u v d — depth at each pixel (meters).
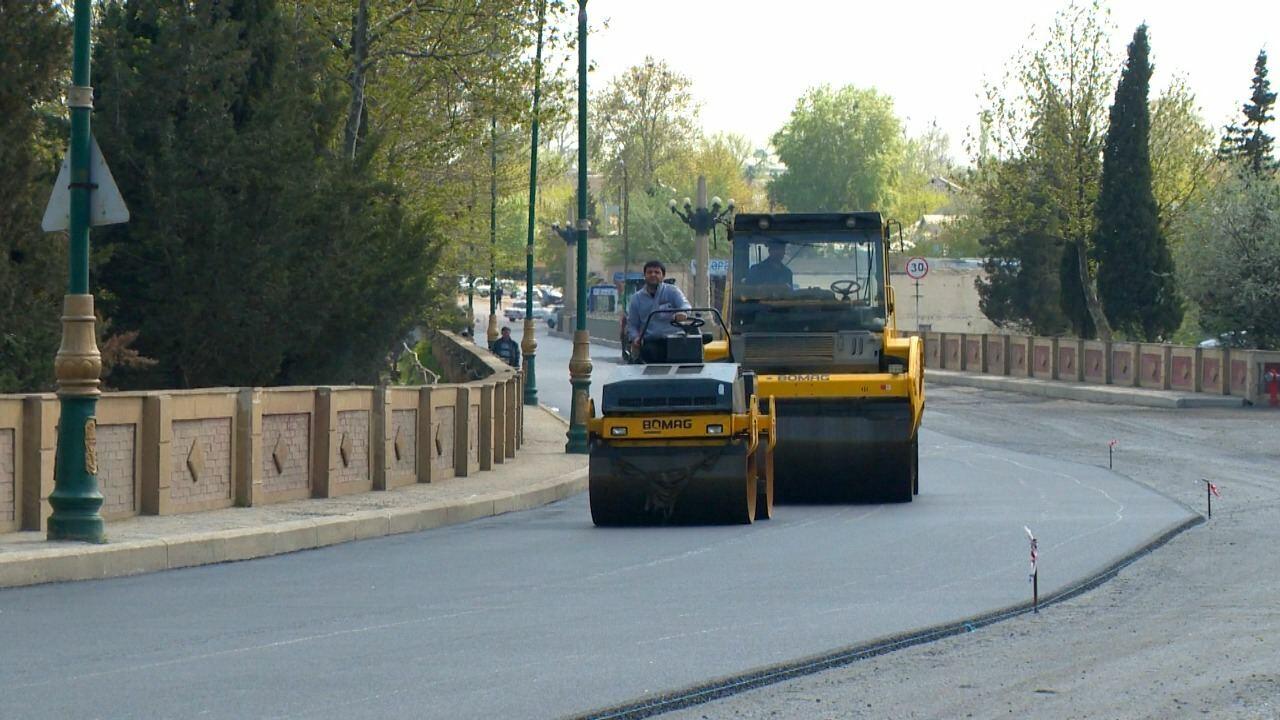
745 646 12.54
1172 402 52.81
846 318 27.28
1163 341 68.31
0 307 24.66
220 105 30.81
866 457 25.45
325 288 31.25
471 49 44.94
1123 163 67.19
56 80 25.45
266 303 30.61
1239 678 11.08
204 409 22.12
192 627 13.68
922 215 162.75
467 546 20.38
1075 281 73.31
